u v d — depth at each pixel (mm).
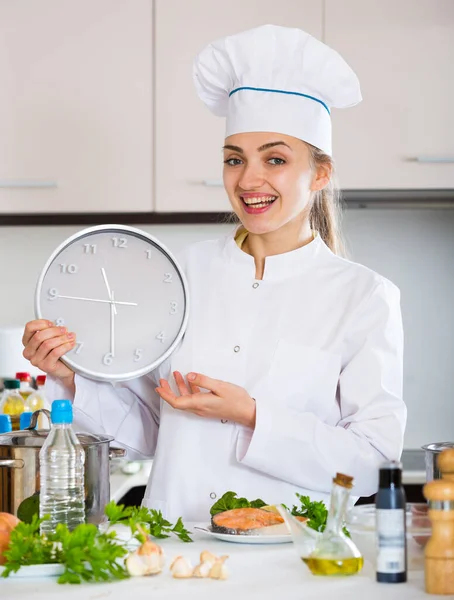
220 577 1325
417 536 1360
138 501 3223
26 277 3707
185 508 1921
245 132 1932
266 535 1532
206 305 2029
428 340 3686
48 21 3344
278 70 1925
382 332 1901
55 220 3541
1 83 3340
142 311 1972
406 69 3311
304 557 1355
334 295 1972
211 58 1989
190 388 1971
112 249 1972
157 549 1371
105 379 1907
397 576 1302
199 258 2113
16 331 3336
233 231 2117
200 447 1930
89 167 3340
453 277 3686
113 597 1237
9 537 1421
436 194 3422
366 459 1793
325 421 1924
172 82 3332
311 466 1798
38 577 1354
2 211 3338
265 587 1281
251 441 1795
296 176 1926
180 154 3332
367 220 3693
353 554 1350
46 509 1552
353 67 3314
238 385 1938
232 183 1949
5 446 1587
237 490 1898
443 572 1241
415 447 3670
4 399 2686
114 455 1748
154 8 3332
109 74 3340
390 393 1856
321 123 1991
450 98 3311
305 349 1922
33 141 3338
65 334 1857
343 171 3312
